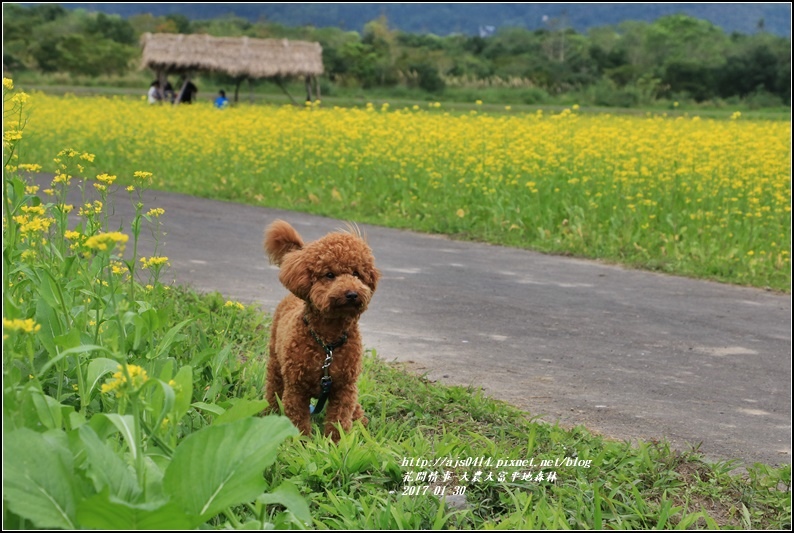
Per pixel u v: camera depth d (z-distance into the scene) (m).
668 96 50.47
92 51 55.78
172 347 5.04
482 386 5.76
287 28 81.94
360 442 4.34
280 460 4.20
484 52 69.06
